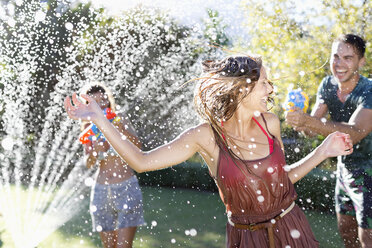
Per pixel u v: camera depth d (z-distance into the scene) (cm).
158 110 743
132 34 666
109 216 295
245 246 176
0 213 487
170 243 381
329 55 555
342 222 287
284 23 575
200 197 595
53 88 699
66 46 651
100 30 655
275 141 178
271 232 174
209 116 175
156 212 506
